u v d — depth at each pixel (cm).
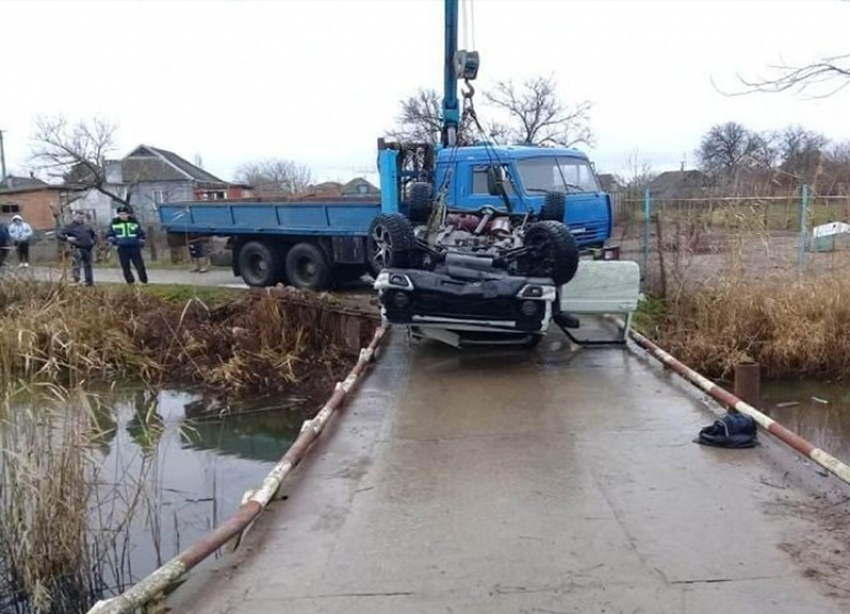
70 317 1324
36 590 523
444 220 1010
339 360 1257
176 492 764
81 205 4500
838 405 1017
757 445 609
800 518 471
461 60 1213
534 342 985
